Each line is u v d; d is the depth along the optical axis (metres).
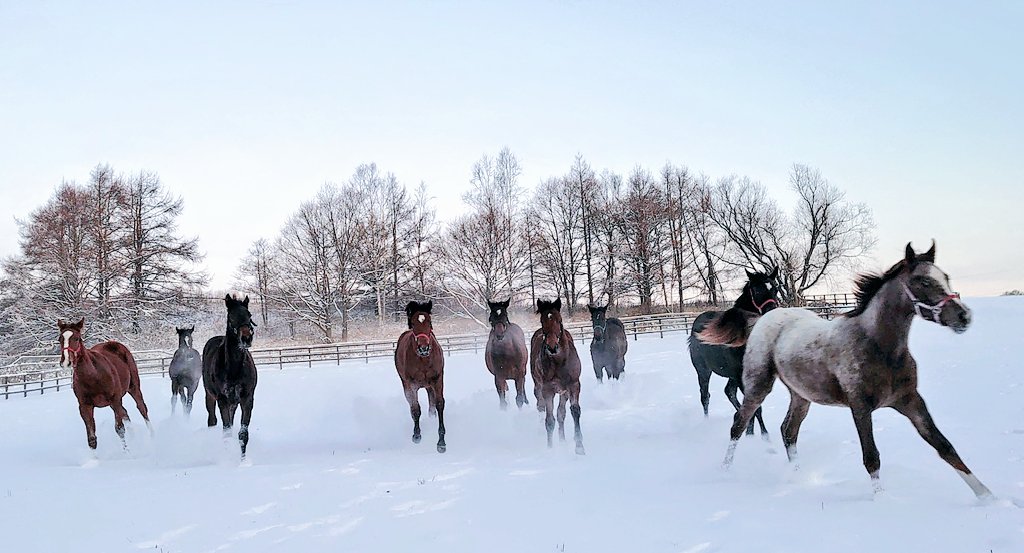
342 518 5.38
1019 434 6.88
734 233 45.50
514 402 12.84
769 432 8.39
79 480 7.61
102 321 33.09
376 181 43.72
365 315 44.53
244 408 8.84
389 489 6.40
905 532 4.15
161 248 37.47
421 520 5.21
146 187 38.03
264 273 43.19
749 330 7.36
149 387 20.78
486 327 36.59
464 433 10.16
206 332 38.97
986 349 15.03
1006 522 4.19
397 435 10.51
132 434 10.83
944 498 4.85
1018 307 26.19
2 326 32.03
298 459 8.80
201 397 17.98
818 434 7.77
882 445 6.91
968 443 6.66
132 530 5.25
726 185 45.72
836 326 5.55
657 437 8.83
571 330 30.67
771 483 5.75
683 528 4.60
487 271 36.47
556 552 4.32
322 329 37.97
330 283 39.66
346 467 7.73
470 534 4.78
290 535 4.96
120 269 34.94
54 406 17.56
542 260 40.84
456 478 6.84
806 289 43.97
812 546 4.05
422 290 42.72
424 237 43.16
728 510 4.94
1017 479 5.22
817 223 43.78
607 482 6.15
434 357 9.30
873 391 5.16
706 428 9.01
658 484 5.95
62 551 4.79
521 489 6.09
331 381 19.95
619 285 41.88
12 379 27.66
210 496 6.37
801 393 5.90
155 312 35.59
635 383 14.45
